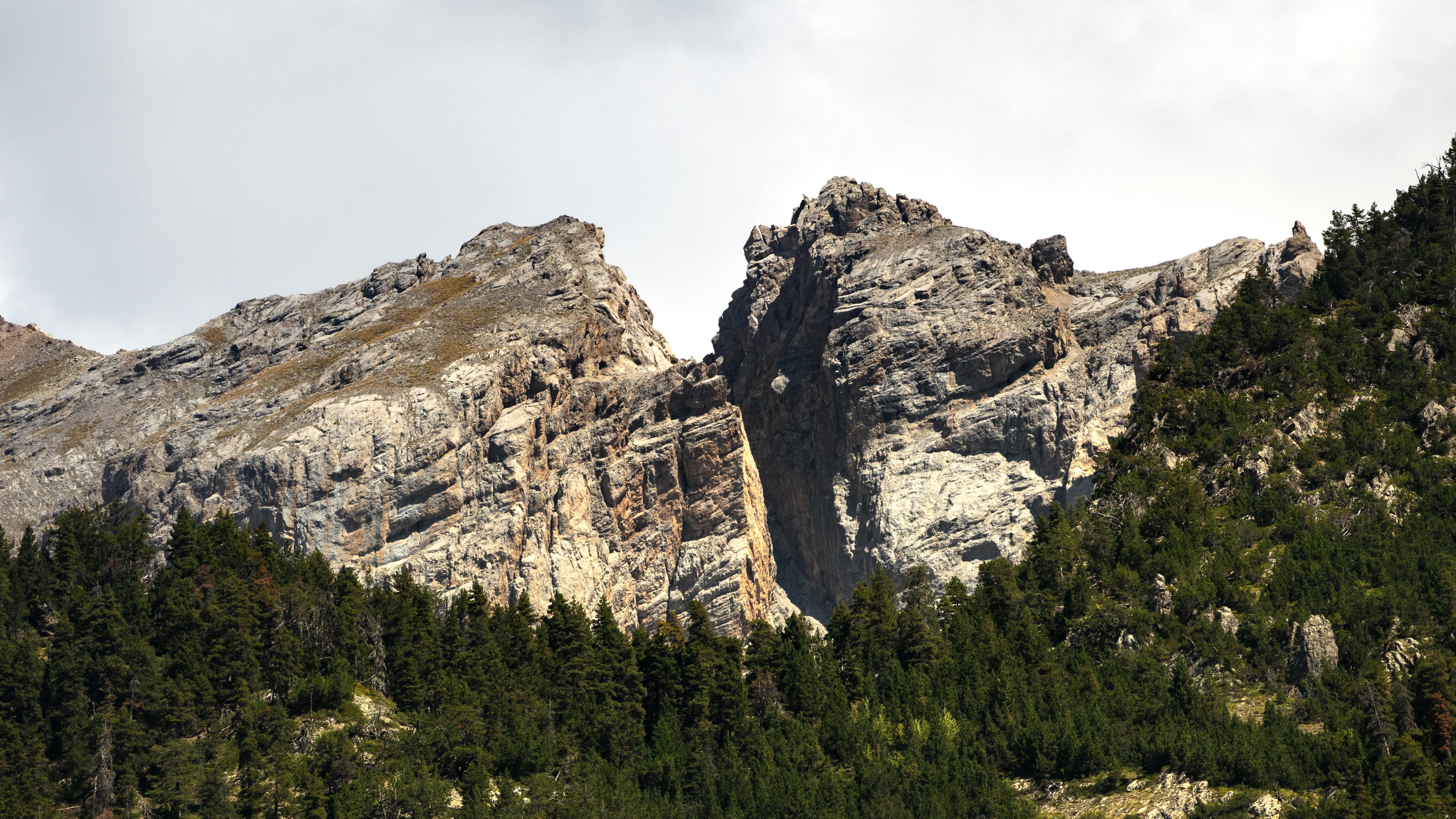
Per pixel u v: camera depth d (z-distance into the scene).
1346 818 153.25
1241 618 188.75
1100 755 174.25
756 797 186.50
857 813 178.75
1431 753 160.62
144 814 185.50
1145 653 188.38
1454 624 176.50
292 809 183.62
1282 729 168.88
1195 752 168.38
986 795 174.88
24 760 190.25
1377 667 173.75
